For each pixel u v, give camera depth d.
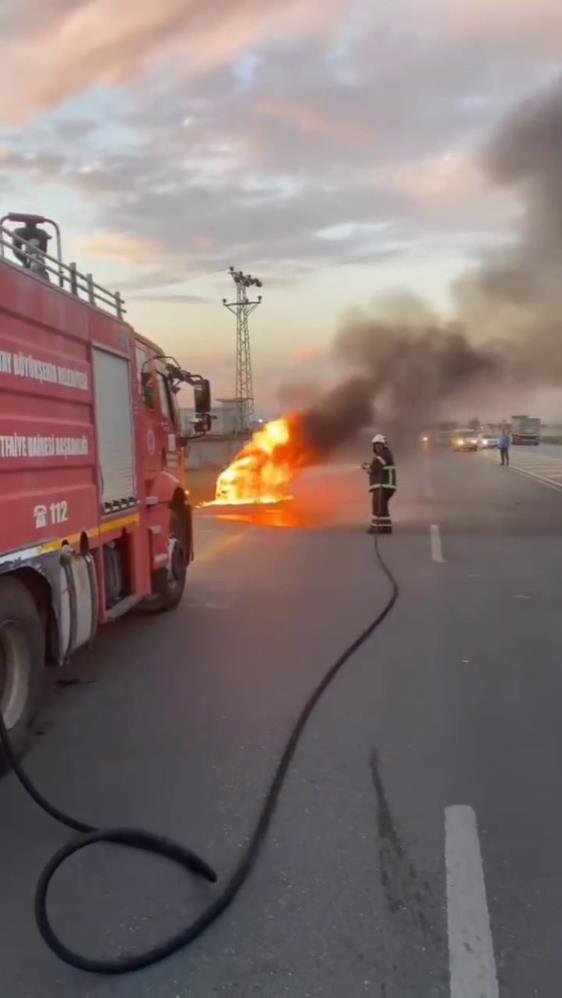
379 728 4.99
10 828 3.77
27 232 6.54
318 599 9.02
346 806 3.93
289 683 5.95
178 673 6.24
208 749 4.69
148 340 7.82
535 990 2.62
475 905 3.08
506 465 38.03
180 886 3.25
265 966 2.75
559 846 3.52
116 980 2.70
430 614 8.19
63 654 5.16
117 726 5.10
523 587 9.62
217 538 14.55
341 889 3.21
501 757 4.52
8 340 4.43
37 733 4.99
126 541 6.90
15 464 4.47
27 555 4.60
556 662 6.42
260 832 3.66
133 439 7.04
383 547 13.23
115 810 3.93
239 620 8.06
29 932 2.96
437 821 3.76
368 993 2.61
